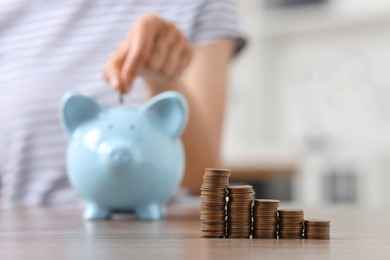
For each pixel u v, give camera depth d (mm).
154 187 670
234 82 3158
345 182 2768
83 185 673
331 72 2904
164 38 736
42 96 1156
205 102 1146
